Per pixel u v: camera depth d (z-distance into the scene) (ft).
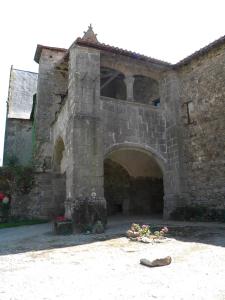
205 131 43.45
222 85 41.57
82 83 40.47
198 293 13.21
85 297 13.09
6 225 46.01
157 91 54.65
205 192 42.16
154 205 60.49
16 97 81.00
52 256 21.85
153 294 13.24
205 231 31.07
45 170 56.34
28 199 54.95
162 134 47.50
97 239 29.01
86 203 35.83
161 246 24.40
